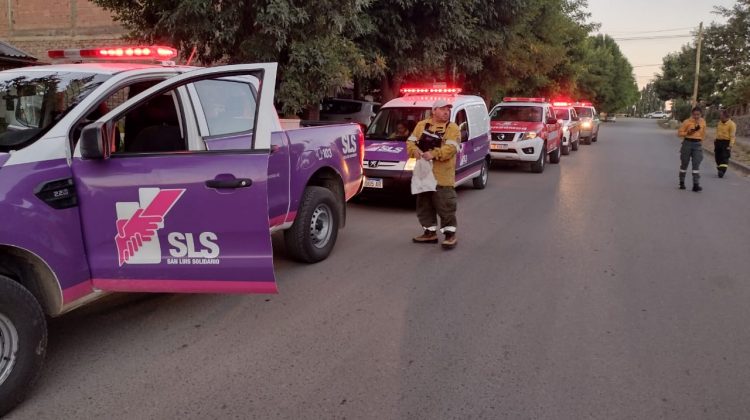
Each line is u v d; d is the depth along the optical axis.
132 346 4.11
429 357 3.95
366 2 9.41
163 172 3.76
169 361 3.88
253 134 3.90
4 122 3.78
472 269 5.98
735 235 7.66
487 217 8.73
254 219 3.79
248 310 4.79
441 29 12.03
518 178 13.62
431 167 6.67
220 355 3.97
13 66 12.57
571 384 3.59
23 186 3.30
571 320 4.61
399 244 7.04
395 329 4.41
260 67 4.07
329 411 3.27
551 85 30.12
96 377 3.65
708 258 6.50
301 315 4.69
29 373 3.29
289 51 8.99
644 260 6.38
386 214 8.92
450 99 10.22
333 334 4.32
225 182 3.76
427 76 14.87
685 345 4.16
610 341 4.22
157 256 3.80
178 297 5.09
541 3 17.75
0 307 3.13
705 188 12.18
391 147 9.12
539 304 4.96
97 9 17.83
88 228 3.65
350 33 10.12
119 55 4.80
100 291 3.79
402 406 3.33
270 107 3.98
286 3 8.20
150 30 9.33
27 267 3.50
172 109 4.64
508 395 3.45
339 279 5.62
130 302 4.98
